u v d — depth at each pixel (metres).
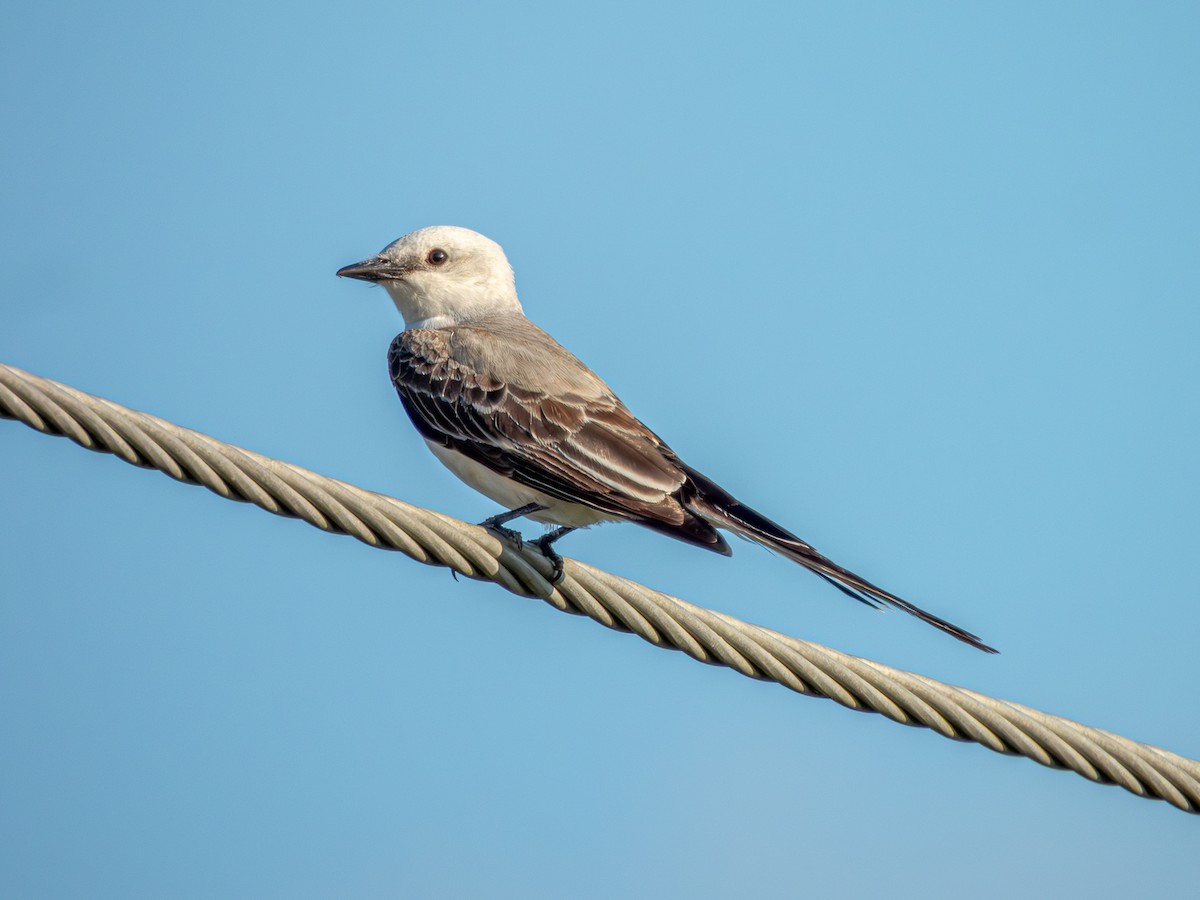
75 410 8.66
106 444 8.79
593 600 9.92
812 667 9.77
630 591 9.89
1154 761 9.91
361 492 9.40
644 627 9.93
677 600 9.88
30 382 8.55
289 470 9.21
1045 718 9.84
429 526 9.57
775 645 9.80
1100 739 9.88
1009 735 9.81
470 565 9.73
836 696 9.83
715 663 9.94
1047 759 9.88
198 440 8.96
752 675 9.92
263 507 9.27
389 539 9.53
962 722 9.79
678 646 9.95
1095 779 9.96
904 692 9.77
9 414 8.57
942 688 9.79
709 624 9.83
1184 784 9.94
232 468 9.05
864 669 9.77
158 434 8.85
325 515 9.35
